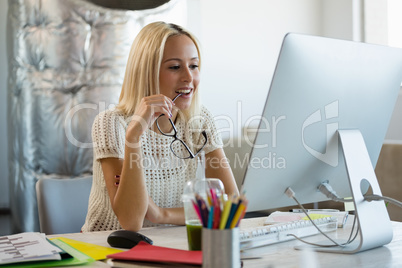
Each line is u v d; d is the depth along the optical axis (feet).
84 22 11.75
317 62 3.56
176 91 5.62
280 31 16.03
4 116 15.43
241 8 15.44
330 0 15.72
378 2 14.47
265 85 15.99
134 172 4.87
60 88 11.85
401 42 13.88
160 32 5.56
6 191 15.60
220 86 15.25
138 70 5.63
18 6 11.91
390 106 4.26
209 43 14.99
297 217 4.67
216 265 2.68
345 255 3.68
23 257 3.41
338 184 4.15
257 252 3.74
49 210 5.81
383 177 8.08
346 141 3.87
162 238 4.33
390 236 3.96
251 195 3.65
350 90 3.86
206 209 2.76
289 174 3.74
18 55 12.01
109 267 3.36
